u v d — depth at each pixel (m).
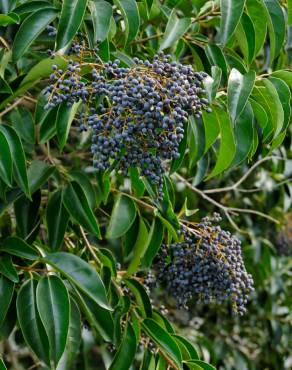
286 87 1.29
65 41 1.24
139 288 1.38
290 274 2.23
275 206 2.02
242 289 1.38
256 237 1.99
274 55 1.36
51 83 1.22
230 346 2.15
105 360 1.63
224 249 1.36
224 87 1.34
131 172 1.40
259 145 1.68
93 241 1.72
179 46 1.45
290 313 2.26
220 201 1.94
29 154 1.44
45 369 1.66
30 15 1.28
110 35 1.35
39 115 1.35
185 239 1.38
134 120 1.17
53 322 1.22
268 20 1.34
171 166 1.31
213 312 2.19
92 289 1.26
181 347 1.37
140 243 1.41
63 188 1.35
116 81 1.17
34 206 1.35
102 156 1.20
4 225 1.42
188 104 1.18
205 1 1.45
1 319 1.23
